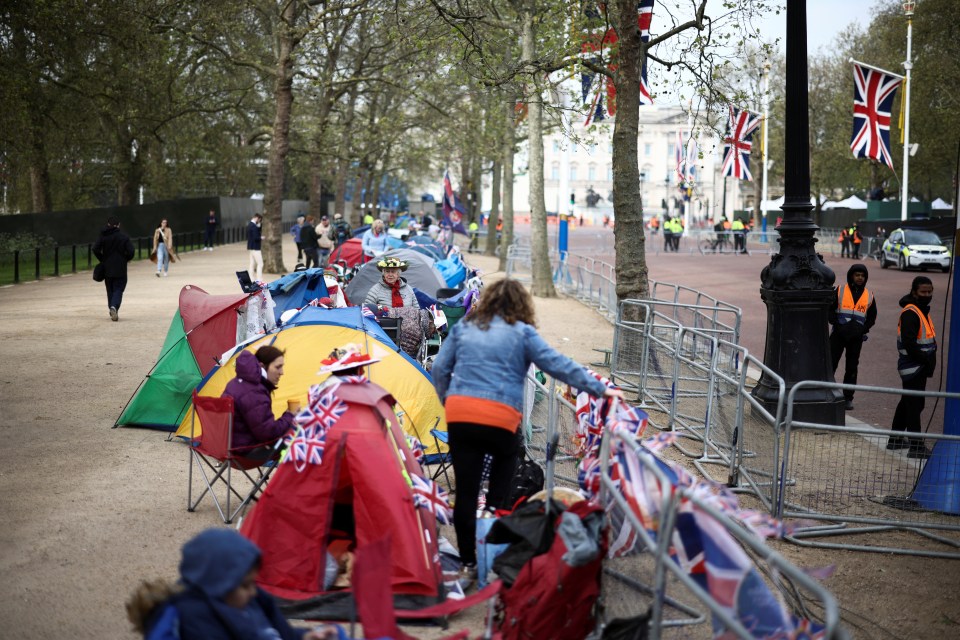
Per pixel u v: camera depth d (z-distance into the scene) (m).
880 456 9.16
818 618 5.80
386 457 5.49
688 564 4.18
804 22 10.88
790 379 10.65
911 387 9.67
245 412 6.71
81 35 30.64
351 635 3.86
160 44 30.42
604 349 16.47
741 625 3.48
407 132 49.25
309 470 5.44
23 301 21.48
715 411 9.39
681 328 10.41
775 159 67.06
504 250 35.91
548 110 17.45
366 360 5.70
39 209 41.78
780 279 10.66
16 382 11.94
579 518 4.80
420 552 5.34
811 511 7.77
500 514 5.75
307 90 36.31
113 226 17.95
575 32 15.65
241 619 3.33
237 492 7.39
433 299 12.94
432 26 17.34
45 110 33.00
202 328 9.72
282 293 11.70
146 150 44.75
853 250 46.50
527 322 5.62
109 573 5.91
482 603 5.57
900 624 5.77
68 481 7.86
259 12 30.55
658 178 127.31
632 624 4.55
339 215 40.75
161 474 8.12
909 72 42.66
